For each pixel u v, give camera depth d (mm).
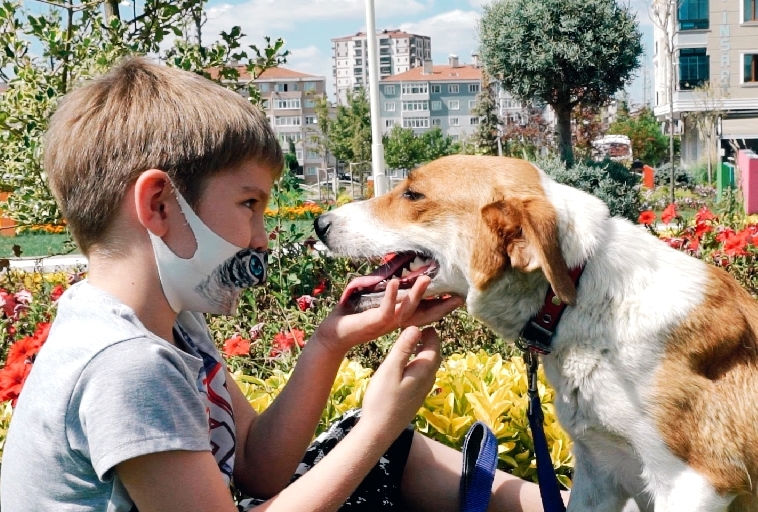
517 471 3281
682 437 2617
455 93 120688
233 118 1938
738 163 23375
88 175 1870
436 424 3189
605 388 2691
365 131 73188
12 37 7836
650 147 55719
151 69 2031
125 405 1697
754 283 6875
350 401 3273
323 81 120062
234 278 1962
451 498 2748
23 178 7387
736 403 2627
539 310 2822
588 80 21547
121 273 1904
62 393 1752
